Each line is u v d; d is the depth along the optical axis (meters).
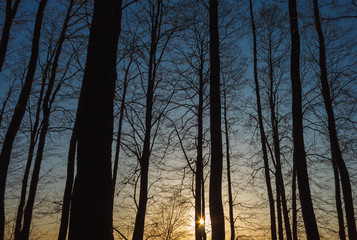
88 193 3.04
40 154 9.26
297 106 7.50
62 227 6.88
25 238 8.49
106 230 3.05
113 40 3.74
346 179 9.19
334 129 9.76
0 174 6.60
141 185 9.30
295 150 7.31
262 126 13.42
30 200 8.78
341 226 11.26
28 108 11.81
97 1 3.90
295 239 13.41
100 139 3.23
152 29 10.25
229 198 14.77
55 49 10.00
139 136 9.94
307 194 6.86
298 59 7.89
